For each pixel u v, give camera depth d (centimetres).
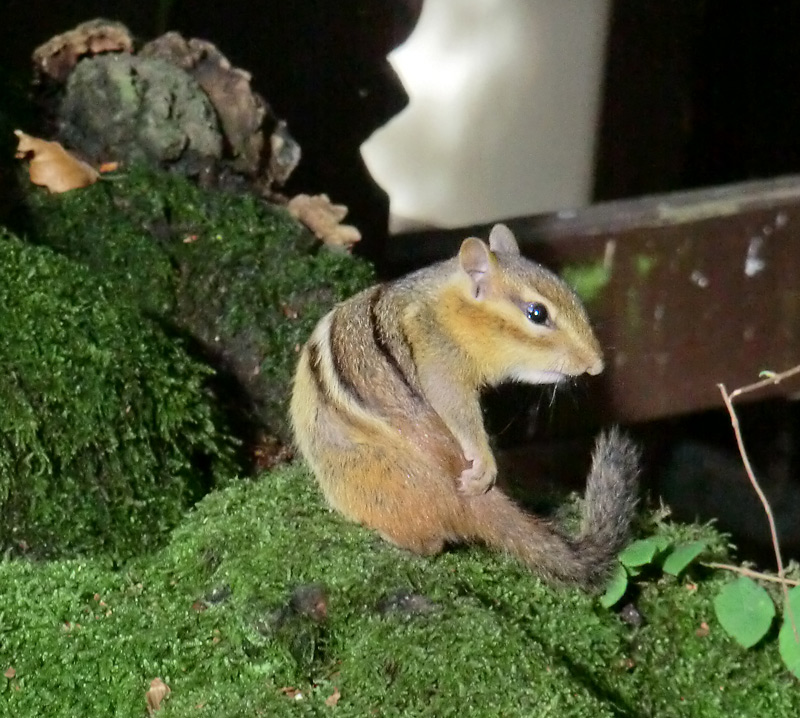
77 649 460
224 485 580
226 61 784
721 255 862
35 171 673
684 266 856
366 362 491
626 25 1270
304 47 945
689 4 1245
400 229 1470
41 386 525
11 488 524
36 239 650
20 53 883
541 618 468
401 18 971
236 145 771
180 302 661
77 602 482
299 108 958
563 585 481
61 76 742
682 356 871
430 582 463
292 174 941
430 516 478
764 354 894
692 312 866
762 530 1042
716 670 480
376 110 990
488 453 490
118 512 540
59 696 451
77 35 747
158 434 551
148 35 911
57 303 544
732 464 1098
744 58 1229
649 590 505
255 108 776
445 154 1506
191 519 534
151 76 739
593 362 500
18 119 716
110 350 540
